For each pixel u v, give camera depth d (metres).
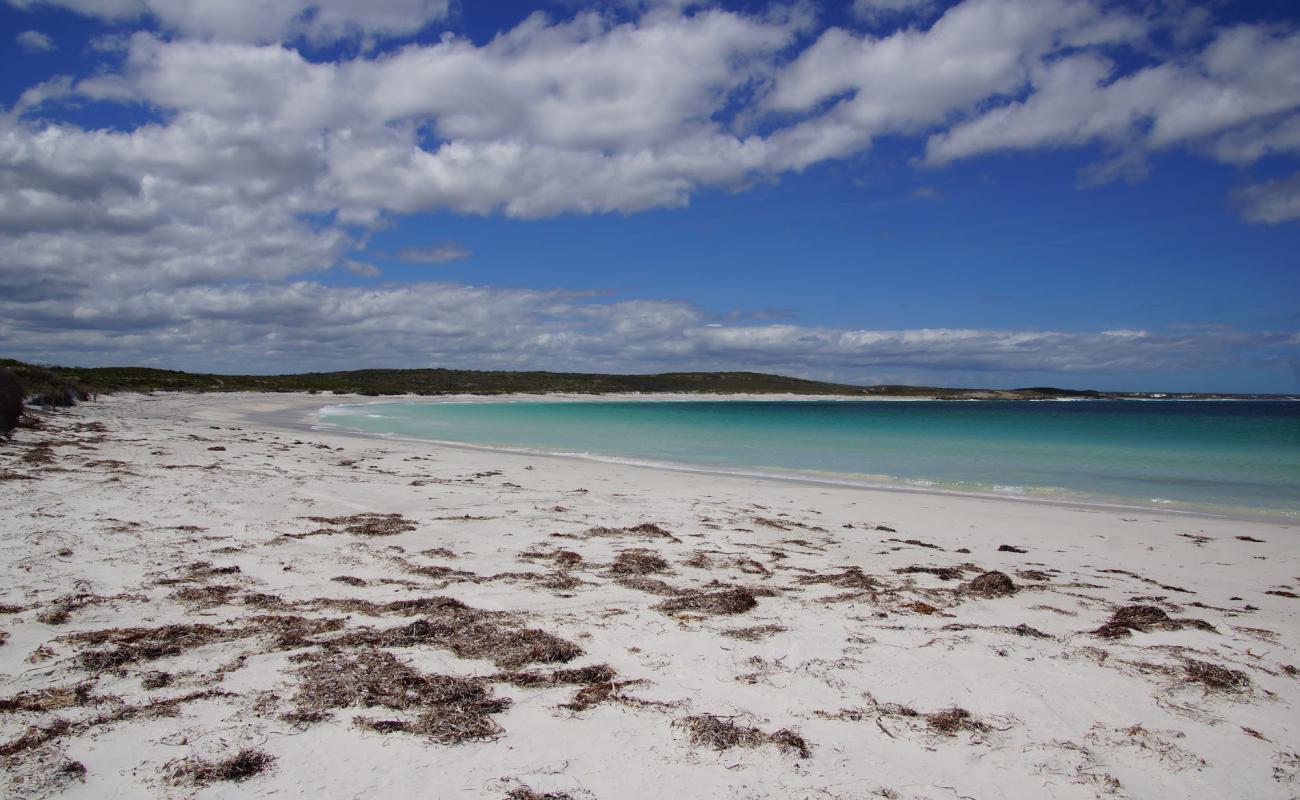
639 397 144.38
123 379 71.00
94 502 11.66
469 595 7.62
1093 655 6.32
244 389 82.00
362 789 3.89
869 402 157.38
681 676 5.59
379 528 10.90
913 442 36.44
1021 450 31.81
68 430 23.50
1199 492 19.28
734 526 12.85
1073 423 58.06
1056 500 17.73
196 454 19.67
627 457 26.69
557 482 18.38
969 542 12.42
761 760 4.35
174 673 5.29
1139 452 30.95
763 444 34.38
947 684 5.60
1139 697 5.47
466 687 5.15
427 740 4.43
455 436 35.19
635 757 4.34
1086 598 8.56
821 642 6.45
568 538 10.98
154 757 4.13
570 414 64.44
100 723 4.50
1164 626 7.32
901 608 7.63
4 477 13.42
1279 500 17.94
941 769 4.36
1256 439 38.81
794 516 14.45
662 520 13.14
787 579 9.00
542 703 5.02
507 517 12.70
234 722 4.55
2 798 3.67
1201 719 5.14
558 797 3.88
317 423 41.28
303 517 11.58
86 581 7.46
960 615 7.52
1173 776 4.39
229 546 9.28
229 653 5.69
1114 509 16.34
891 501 16.97
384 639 6.05
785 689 5.41
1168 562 11.22
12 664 5.36
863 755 4.48
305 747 4.30
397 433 35.97
